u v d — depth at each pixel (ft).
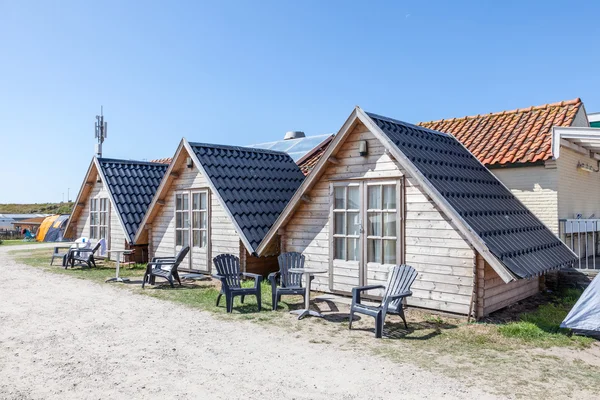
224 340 22.57
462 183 29.73
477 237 24.44
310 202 34.53
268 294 33.76
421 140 32.04
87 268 49.16
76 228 61.57
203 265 42.96
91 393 16.21
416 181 28.22
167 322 26.09
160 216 48.37
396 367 18.61
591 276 32.01
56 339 22.79
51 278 42.55
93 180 57.62
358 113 30.19
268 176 44.24
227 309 28.43
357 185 31.45
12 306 30.37
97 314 28.09
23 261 57.47
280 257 31.27
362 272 30.89
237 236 39.75
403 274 25.66
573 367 18.65
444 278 26.78
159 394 16.11
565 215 37.29
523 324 24.18
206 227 42.63
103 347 21.50
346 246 32.14
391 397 15.74
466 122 47.32
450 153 33.22
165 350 21.04
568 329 23.59
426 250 27.66
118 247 53.26
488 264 25.95
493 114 46.73
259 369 18.53
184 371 18.35
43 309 29.48
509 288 28.68
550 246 30.48
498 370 18.22
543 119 41.78
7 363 19.30
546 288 33.63
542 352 20.45
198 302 31.45
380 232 30.04
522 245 27.35
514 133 41.19
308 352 20.66
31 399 15.71
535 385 16.72
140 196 53.57
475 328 24.06
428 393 16.03
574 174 39.65
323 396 15.88
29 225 153.07
